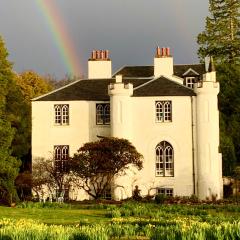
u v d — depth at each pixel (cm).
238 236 2183
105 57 7625
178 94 6819
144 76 8038
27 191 6869
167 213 4238
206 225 2488
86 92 7181
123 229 2786
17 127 7500
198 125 6750
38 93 10706
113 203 5653
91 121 7044
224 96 9062
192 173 6725
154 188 6706
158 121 6831
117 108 6806
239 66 10012
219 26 11250
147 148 6812
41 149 7025
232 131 8756
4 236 2311
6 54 6656
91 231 2367
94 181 6362
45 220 3825
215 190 6638
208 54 11219
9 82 7331
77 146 7019
